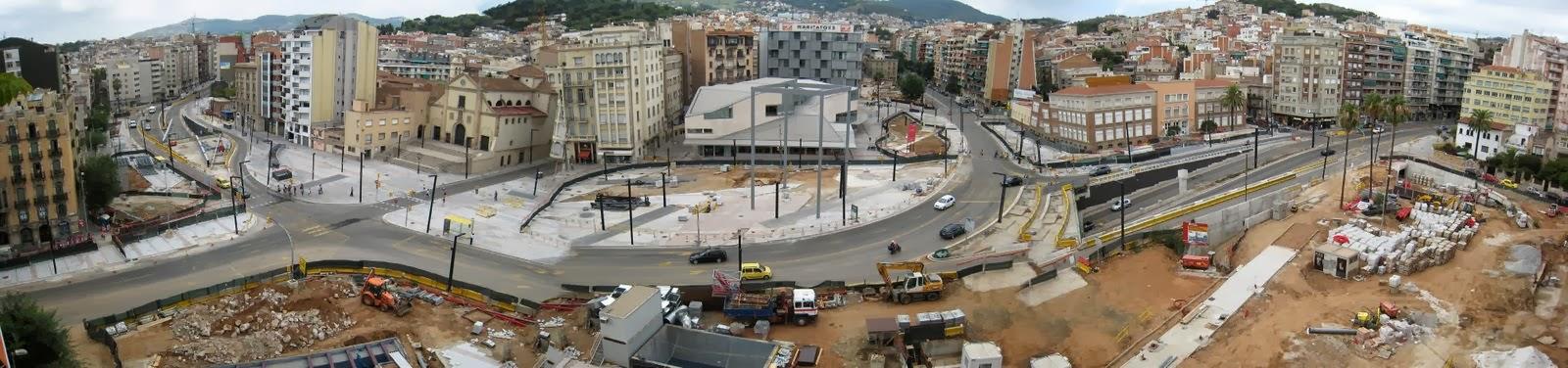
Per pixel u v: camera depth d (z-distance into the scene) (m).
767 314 79.12
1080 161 165.88
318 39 189.38
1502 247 92.88
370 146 174.00
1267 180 137.25
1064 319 80.00
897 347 73.62
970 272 90.94
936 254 100.50
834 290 87.81
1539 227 105.38
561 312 84.81
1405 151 164.75
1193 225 99.69
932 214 121.75
